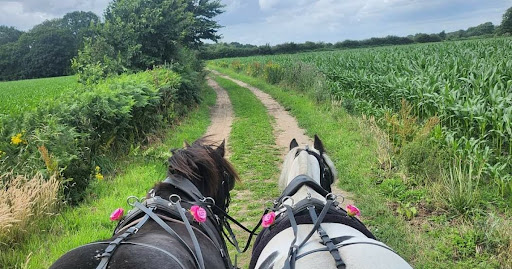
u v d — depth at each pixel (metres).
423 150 9.00
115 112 11.04
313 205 3.21
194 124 17.39
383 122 13.00
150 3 24.30
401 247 6.14
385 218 7.21
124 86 13.71
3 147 8.23
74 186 8.49
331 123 15.35
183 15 25.48
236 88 33.41
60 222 7.08
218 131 16.44
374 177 9.30
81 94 11.48
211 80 43.00
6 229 6.12
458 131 10.34
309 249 2.70
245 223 7.57
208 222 3.84
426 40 76.69
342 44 80.12
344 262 2.45
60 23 116.38
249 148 13.09
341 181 9.31
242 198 8.88
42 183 7.38
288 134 15.05
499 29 70.94
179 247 2.89
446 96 11.32
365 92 17.58
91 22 22.98
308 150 3.99
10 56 88.06
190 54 29.89
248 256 6.26
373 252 2.54
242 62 57.78
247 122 17.55
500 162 8.70
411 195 8.14
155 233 3.06
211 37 34.91
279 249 2.88
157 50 23.41
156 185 3.85
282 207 3.45
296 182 3.54
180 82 20.25
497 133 9.34
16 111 10.44
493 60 16.47
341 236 2.83
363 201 8.07
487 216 6.93
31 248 6.14
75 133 9.20
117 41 22.45
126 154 11.63
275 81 33.19
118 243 2.66
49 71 87.06
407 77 15.23
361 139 12.69
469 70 14.24
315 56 40.50
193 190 3.91
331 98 19.50
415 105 13.37
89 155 9.59
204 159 4.08
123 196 8.41
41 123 9.16
